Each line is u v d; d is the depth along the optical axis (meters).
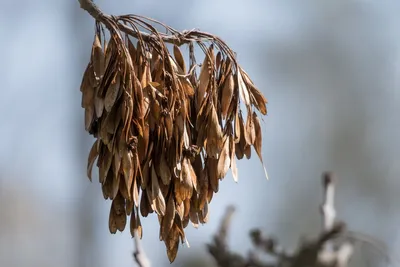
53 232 6.26
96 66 1.66
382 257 1.76
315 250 1.75
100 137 1.66
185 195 1.66
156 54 1.67
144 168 1.66
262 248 1.80
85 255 4.01
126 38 1.67
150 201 1.66
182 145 1.66
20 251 6.42
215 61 1.68
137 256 1.81
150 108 1.66
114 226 1.66
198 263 2.09
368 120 8.09
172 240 1.67
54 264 6.23
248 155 1.70
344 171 7.80
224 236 1.82
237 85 1.68
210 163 1.68
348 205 7.30
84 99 1.66
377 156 7.89
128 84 1.65
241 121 1.68
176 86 1.66
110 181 1.66
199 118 1.67
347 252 1.75
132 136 1.65
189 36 1.68
